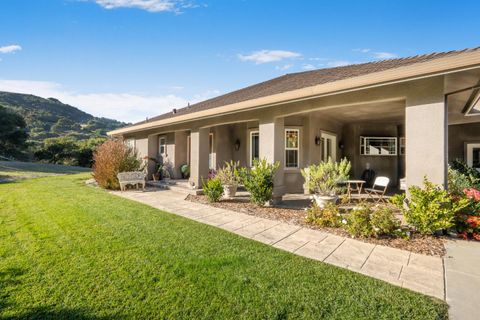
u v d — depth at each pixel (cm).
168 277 315
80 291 284
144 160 1337
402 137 1133
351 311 251
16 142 3067
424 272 327
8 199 819
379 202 765
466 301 264
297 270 333
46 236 459
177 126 1119
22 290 285
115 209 680
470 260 361
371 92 534
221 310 254
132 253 385
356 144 1141
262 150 759
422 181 463
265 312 251
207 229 505
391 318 240
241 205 734
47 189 1049
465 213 454
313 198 737
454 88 535
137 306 259
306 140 940
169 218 588
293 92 597
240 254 383
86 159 3005
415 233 461
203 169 992
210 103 1288
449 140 1118
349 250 401
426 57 558
